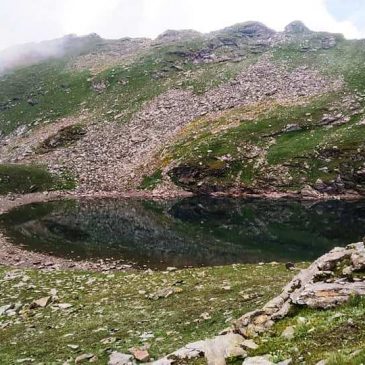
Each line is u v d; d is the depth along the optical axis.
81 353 19.69
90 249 57.75
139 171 135.00
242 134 135.88
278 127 137.00
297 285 19.83
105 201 113.50
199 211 93.88
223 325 20.98
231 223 78.06
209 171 122.75
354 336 13.35
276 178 115.25
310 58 199.12
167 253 54.09
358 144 116.00
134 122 166.62
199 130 148.50
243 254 52.12
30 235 69.69
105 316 25.16
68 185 130.88
